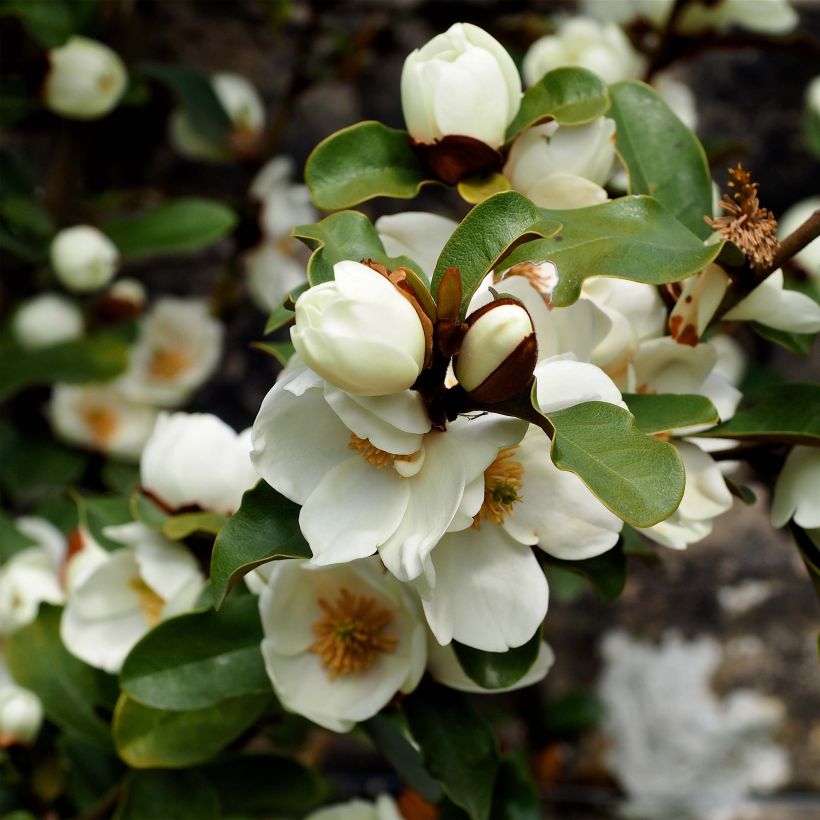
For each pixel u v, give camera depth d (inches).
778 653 39.7
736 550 40.3
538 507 25.2
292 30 44.4
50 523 37.3
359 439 24.5
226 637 27.4
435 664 26.6
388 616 26.7
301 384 23.9
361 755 41.2
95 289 36.9
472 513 24.1
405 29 44.3
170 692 27.1
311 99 44.7
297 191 38.1
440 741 26.6
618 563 26.5
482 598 25.0
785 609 39.9
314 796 30.8
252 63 44.8
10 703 29.7
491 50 26.4
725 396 27.2
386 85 44.8
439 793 28.3
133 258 44.8
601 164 26.8
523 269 26.9
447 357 24.0
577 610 40.6
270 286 38.2
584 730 39.0
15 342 37.2
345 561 24.1
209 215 36.4
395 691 26.3
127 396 38.9
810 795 39.2
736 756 39.2
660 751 39.4
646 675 39.8
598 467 24.0
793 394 26.7
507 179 26.7
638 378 26.8
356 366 23.3
